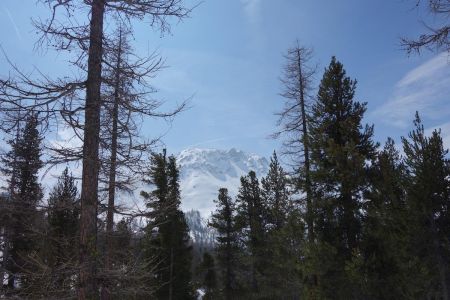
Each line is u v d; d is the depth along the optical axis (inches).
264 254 1403.8
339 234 630.5
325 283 625.0
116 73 298.8
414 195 661.3
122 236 306.3
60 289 264.2
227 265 1536.7
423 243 656.4
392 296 571.2
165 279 1166.3
